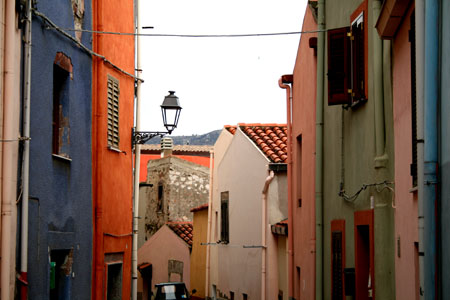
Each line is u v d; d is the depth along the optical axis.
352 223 13.02
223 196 28.67
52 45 12.13
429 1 7.94
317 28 15.81
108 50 15.21
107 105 15.12
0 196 10.02
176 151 51.12
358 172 12.59
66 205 12.89
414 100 9.20
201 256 32.59
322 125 15.42
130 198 17.03
